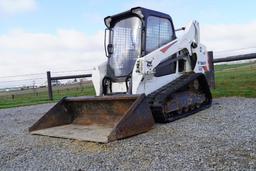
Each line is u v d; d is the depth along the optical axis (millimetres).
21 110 10148
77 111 6219
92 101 5844
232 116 5797
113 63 6379
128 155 3904
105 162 3730
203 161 3439
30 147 4719
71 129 5648
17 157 4262
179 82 6371
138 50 6094
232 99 7957
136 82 5746
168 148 4035
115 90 6262
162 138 4574
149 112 5195
